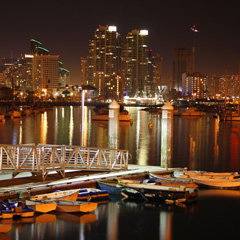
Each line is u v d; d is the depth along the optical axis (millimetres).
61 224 25953
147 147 73125
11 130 107125
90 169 34469
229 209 29578
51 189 28953
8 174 33531
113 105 38250
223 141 85625
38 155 33844
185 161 57688
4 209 25562
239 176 36594
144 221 27078
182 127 126375
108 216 27844
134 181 32094
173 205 30484
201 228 26031
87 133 100250
